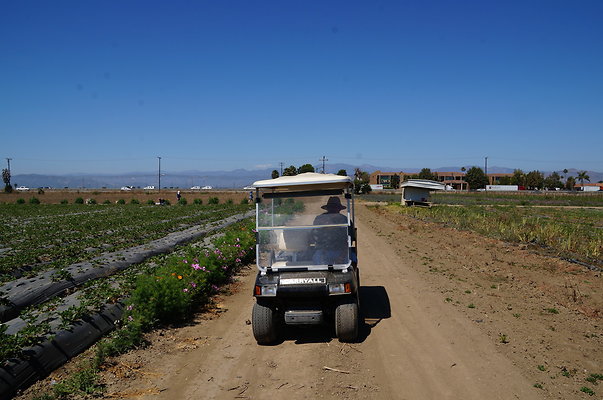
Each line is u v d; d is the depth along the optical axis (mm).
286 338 7895
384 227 27250
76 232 24297
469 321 8398
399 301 10023
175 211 44188
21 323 7469
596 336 7531
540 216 34375
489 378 5984
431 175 118375
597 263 13953
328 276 7391
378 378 6109
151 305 8273
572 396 5453
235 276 13414
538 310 9078
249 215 37250
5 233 23812
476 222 26016
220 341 7777
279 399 5582
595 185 155500
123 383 6090
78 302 8930
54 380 6113
